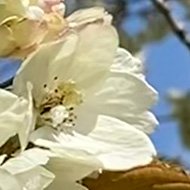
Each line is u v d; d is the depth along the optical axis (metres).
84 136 0.18
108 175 0.17
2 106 0.16
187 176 0.17
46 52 0.17
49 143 0.17
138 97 0.18
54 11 0.17
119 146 0.17
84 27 0.17
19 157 0.16
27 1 0.17
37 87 0.18
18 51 0.17
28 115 0.16
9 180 0.16
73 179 0.17
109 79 0.18
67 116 0.18
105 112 0.18
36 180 0.16
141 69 0.18
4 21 0.17
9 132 0.16
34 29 0.17
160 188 0.17
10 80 0.17
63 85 0.18
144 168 0.17
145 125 0.18
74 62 0.18
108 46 0.18
